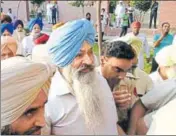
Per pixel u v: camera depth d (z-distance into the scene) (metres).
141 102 1.20
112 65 1.18
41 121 1.02
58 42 1.12
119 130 1.15
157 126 1.05
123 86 1.20
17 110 0.94
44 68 1.01
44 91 1.04
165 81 1.23
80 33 1.13
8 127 0.96
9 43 1.29
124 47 1.20
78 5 5.27
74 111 1.11
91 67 1.17
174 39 1.39
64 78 1.13
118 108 1.18
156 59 1.34
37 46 1.45
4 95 0.92
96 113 1.12
